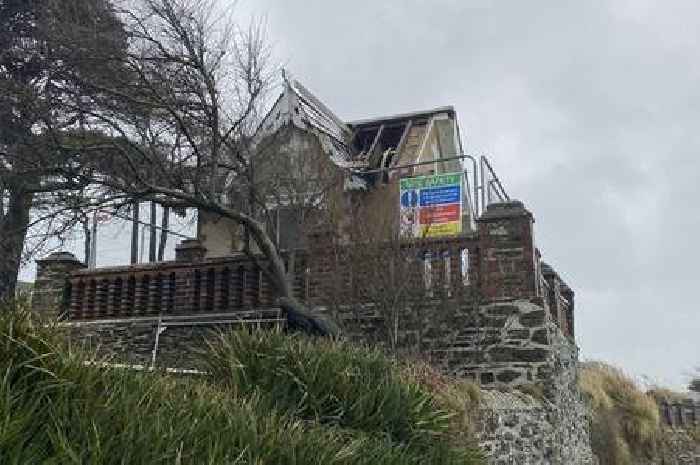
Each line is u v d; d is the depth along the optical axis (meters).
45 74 14.69
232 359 6.42
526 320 11.75
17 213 14.45
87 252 16.95
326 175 15.19
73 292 14.41
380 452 5.74
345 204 13.93
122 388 4.42
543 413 11.47
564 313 15.49
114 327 13.62
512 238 12.03
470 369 11.73
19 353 4.19
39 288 14.48
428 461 6.48
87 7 13.44
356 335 11.85
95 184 12.88
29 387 4.05
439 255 12.24
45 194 13.52
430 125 23.08
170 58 12.80
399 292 11.79
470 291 11.98
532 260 11.88
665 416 21.33
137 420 4.04
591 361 19.75
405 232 12.66
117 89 13.20
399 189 16.67
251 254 13.06
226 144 13.16
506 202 12.35
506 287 11.91
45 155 12.98
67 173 12.77
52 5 14.05
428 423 6.89
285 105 18.41
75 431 3.84
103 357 4.80
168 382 5.02
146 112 13.36
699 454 21.08
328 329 9.27
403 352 11.40
